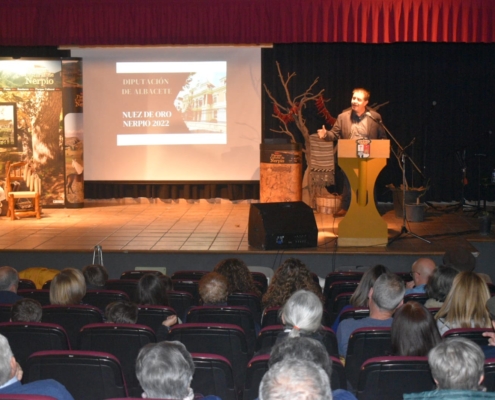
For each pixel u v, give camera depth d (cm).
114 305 361
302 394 153
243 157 1128
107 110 1124
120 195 1148
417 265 482
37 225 938
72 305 392
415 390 276
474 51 1112
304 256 766
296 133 1138
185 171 1134
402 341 291
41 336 336
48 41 1035
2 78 1055
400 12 976
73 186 1078
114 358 283
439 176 1140
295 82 1128
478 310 338
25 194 991
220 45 1050
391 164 1139
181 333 341
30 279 604
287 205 796
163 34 1030
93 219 990
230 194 1141
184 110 1123
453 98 1123
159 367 221
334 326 383
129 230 901
